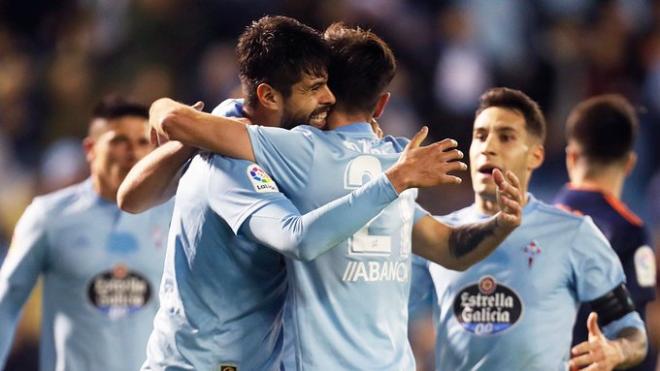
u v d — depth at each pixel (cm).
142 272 2353
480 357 2017
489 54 5009
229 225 1714
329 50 1777
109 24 5091
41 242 2342
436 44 4953
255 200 1681
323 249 1620
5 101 4916
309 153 1728
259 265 1764
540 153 2108
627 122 2355
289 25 1764
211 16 5041
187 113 1736
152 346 1827
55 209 2364
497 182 1752
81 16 5166
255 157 1725
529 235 2038
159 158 1816
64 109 4912
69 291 2336
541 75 4994
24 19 5284
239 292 1769
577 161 2381
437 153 1631
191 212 1772
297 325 1720
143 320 2344
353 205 1612
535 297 2012
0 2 5359
